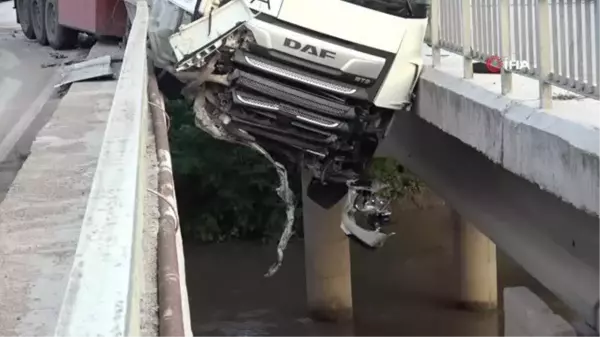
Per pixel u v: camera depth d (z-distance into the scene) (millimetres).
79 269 1871
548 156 4758
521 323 6258
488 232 7184
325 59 8039
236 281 15953
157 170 4766
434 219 18844
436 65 8062
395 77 8148
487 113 5844
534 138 4965
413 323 13672
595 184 4129
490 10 6195
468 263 13961
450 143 8258
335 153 8734
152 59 9008
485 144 5930
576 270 5289
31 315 4090
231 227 18531
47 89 14797
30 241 5199
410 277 15719
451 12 7434
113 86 12508
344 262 13727
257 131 8672
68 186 6461
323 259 13648
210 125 8719
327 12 7945
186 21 8297
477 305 14016
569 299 5496
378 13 8000
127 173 2621
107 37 18469
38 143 8016
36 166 7133
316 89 8203
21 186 6496
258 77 8172
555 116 4895
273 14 7906
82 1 18422
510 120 5371
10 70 17781
